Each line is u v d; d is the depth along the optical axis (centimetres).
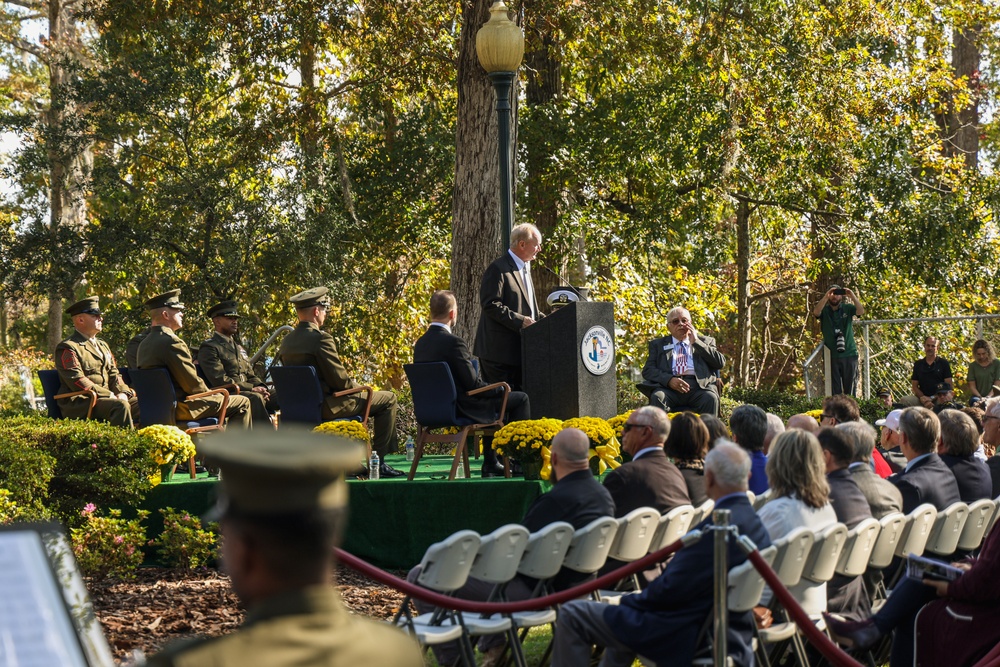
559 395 846
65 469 788
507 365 878
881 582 587
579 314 839
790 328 2886
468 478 826
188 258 1977
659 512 552
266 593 156
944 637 464
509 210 985
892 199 1984
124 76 1991
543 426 781
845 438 534
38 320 3216
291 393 907
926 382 1493
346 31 1686
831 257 2072
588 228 1959
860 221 2011
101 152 2378
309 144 1948
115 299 2597
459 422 816
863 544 505
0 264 1969
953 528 580
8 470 738
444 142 2048
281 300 2017
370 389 920
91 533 759
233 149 2016
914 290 2269
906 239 1970
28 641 147
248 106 2000
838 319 1544
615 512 560
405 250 2170
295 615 154
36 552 159
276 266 1934
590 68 1934
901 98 2038
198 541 808
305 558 154
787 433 497
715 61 1744
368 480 820
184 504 859
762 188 2092
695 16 1753
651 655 430
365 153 2125
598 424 801
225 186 1973
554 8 1530
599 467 814
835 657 387
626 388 1761
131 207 2031
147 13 1569
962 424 639
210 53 1994
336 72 2105
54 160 2027
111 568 766
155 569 824
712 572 421
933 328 2191
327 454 155
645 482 559
